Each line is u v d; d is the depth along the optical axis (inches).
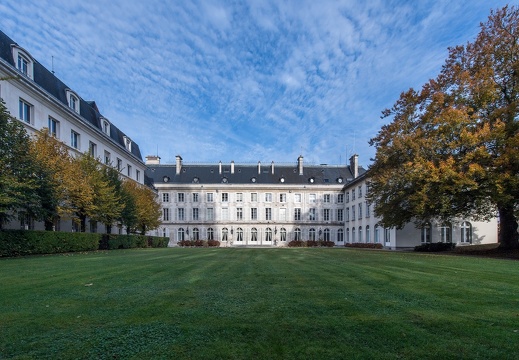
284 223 2113.7
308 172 2237.9
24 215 672.4
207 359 129.0
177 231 2103.8
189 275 339.9
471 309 202.4
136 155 1684.3
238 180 2172.7
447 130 704.4
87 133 1152.8
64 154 817.5
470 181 646.5
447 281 308.2
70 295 238.4
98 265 435.2
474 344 144.9
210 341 147.2
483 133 655.8
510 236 813.2
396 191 821.9
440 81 821.2
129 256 634.2
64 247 751.1
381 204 905.5
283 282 296.8
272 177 2202.3
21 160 620.4
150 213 1344.7
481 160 679.1
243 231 2114.9
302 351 136.4
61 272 359.6
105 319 179.6
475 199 743.7
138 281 299.6
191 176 2186.3
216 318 180.7
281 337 152.2
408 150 783.7
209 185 2124.8
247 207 2130.9
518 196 691.4
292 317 183.0
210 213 2123.5
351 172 2207.2
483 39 779.4
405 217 870.4
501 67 748.6
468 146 677.3
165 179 2144.4
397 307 206.4
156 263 469.7
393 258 605.9
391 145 824.9
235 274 348.8
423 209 722.8
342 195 2134.6
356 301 221.9
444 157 727.1
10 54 798.5
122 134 1530.5
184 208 2117.4
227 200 2134.6
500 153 670.5
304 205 2135.8
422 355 133.1
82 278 316.8
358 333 157.9
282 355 132.6
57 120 970.1
